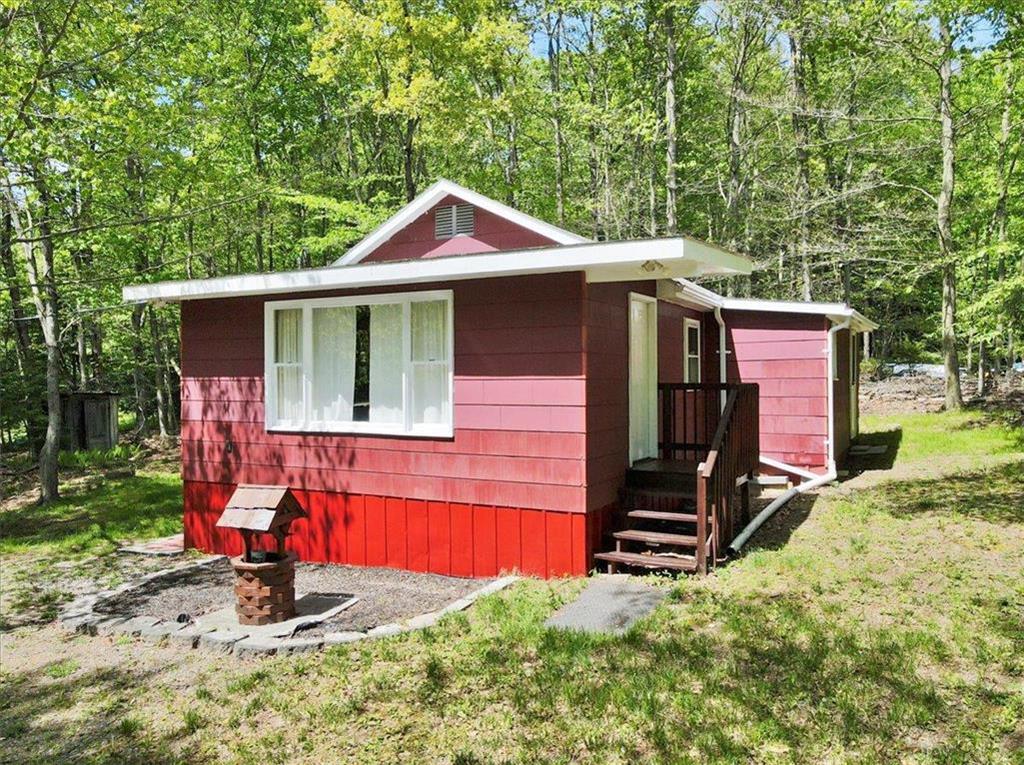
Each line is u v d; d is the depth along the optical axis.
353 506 7.87
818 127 20.38
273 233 18.72
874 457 12.88
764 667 4.36
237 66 16.39
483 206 9.35
